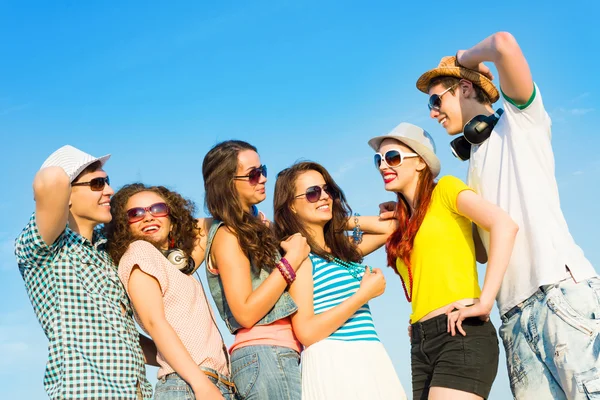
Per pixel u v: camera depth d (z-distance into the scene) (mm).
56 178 3297
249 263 3859
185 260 3889
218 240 3889
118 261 3801
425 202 3924
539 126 3820
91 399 3350
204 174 4133
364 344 3805
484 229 3625
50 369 3445
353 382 3654
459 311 3514
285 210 4293
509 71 3654
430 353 3738
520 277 3660
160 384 3557
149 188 4078
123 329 3582
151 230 3949
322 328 3711
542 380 3541
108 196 3797
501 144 3900
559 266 3527
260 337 3713
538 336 3541
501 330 3812
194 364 3416
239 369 3688
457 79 4219
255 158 4160
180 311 3639
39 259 3535
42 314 3561
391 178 4090
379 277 3885
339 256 4270
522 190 3711
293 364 3719
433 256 3760
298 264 3777
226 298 3727
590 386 3297
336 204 4383
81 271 3594
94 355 3453
